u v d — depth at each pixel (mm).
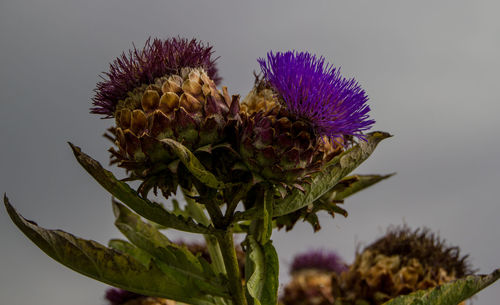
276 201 530
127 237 560
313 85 516
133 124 506
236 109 511
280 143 505
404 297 534
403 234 712
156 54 519
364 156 538
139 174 512
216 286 534
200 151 505
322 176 530
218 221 528
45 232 500
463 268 699
